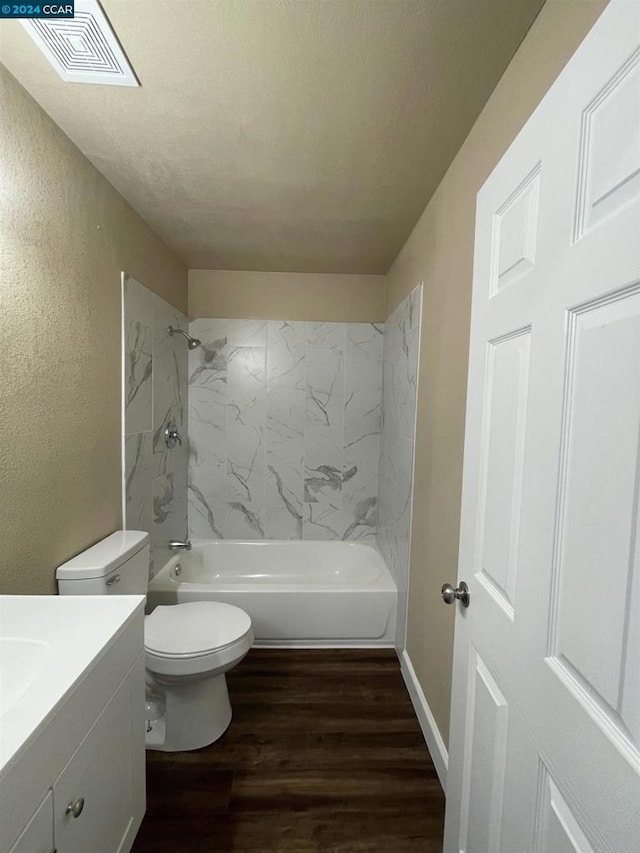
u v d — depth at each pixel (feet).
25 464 3.85
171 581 7.43
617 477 1.62
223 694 5.60
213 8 2.92
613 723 1.60
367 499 9.75
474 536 3.11
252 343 9.42
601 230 1.73
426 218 5.97
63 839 2.34
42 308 4.08
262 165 4.98
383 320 9.51
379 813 4.45
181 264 8.65
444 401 5.01
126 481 6.01
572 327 1.94
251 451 9.59
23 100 3.74
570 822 1.85
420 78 3.56
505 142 3.48
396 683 6.61
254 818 4.38
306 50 3.27
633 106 1.56
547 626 2.08
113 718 2.95
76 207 4.65
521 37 3.14
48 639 2.80
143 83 3.65
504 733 2.54
